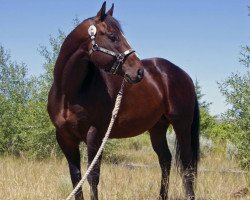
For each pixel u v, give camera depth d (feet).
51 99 17.15
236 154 32.91
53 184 23.63
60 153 43.73
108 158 44.21
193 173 21.04
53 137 43.57
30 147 44.37
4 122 46.34
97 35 16.01
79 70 16.34
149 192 23.11
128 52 15.83
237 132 28.30
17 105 48.24
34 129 43.80
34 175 26.73
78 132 16.79
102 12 16.10
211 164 36.78
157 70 20.62
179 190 22.61
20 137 45.78
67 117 16.67
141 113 19.15
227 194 22.67
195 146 21.99
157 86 20.12
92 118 16.66
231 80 28.25
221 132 52.60
